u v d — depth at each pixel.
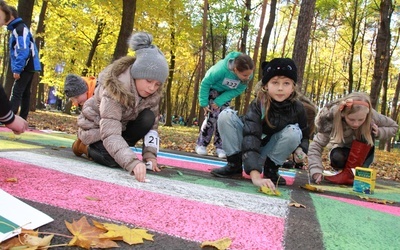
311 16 7.38
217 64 5.06
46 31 13.99
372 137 3.69
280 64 2.73
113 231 1.30
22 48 5.05
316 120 3.69
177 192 2.16
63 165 2.59
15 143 3.61
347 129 3.63
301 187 3.05
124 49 8.41
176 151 5.51
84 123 2.94
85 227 1.32
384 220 2.10
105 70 2.86
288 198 2.45
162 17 12.70
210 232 1.49
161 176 2.80
